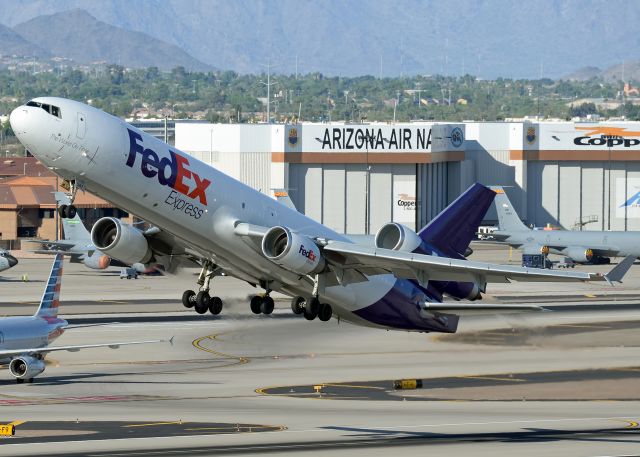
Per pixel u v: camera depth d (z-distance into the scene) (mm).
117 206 179500
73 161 168250
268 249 183750
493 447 185000
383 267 193250
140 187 174375
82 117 167875
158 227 183500
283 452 179875
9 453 177875
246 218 188125
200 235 184000
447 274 194750
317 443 186375
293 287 199375
